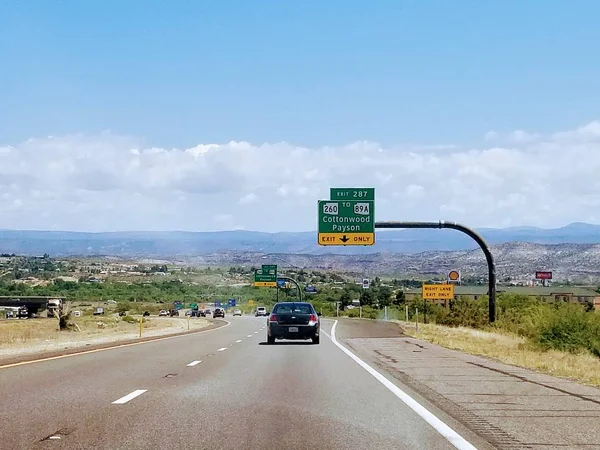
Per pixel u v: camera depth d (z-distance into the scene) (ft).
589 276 525.34
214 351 98.73
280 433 35.88
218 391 52.49
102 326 253.65
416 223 161.89
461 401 47.73
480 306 245.45
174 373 65.77
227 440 33.91
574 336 108.47
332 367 73.92
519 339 133.80
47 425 37.29
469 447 32.78
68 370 67.15
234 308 571.28
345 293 516.73
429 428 37.60
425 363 79.15
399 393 52.06
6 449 31.32
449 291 186.29
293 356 89.76
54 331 207.41
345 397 49.85
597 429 37.24
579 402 47.09
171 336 157.48
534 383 58.34
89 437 34.22
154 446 32.35
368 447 32.71
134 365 73.82
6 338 147.95
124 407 43.91
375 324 231.71
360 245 163.12
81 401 46.37
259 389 54.08
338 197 164.14
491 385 56.95
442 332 165.68
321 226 163.94
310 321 119.24
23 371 65.77
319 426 38.01
